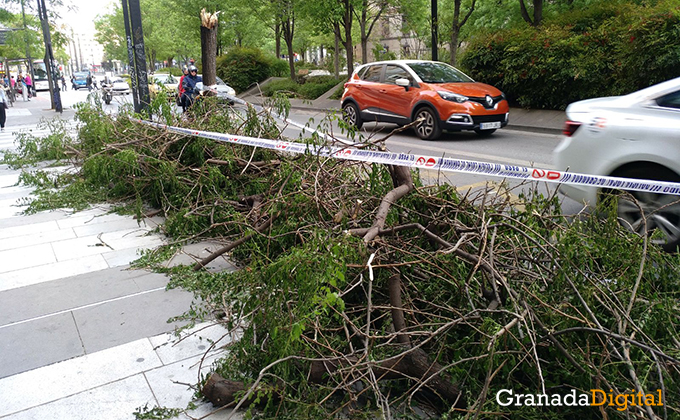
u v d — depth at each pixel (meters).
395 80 12.98
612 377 2.41
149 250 5.06
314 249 2.70
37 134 15.23
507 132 13.77
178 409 2.75
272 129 6.59
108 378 3.08
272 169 5.96
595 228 3.46
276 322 2.71
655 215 4.65
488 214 3.60
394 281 3.01
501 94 12.50
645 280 3.01
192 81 10.73
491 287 3.06
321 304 2.50
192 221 5.34
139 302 4.04
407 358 2.77
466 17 18.70
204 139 6.32
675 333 2.76
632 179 4.34
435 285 3.22
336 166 4.67
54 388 2.99
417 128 12.50
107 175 6.91
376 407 2.67
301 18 23.39
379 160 3.80
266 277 2.83
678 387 2.46
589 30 15.01
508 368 2.54
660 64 11.96
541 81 15.30
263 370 2.43
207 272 4.50
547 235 3.39
